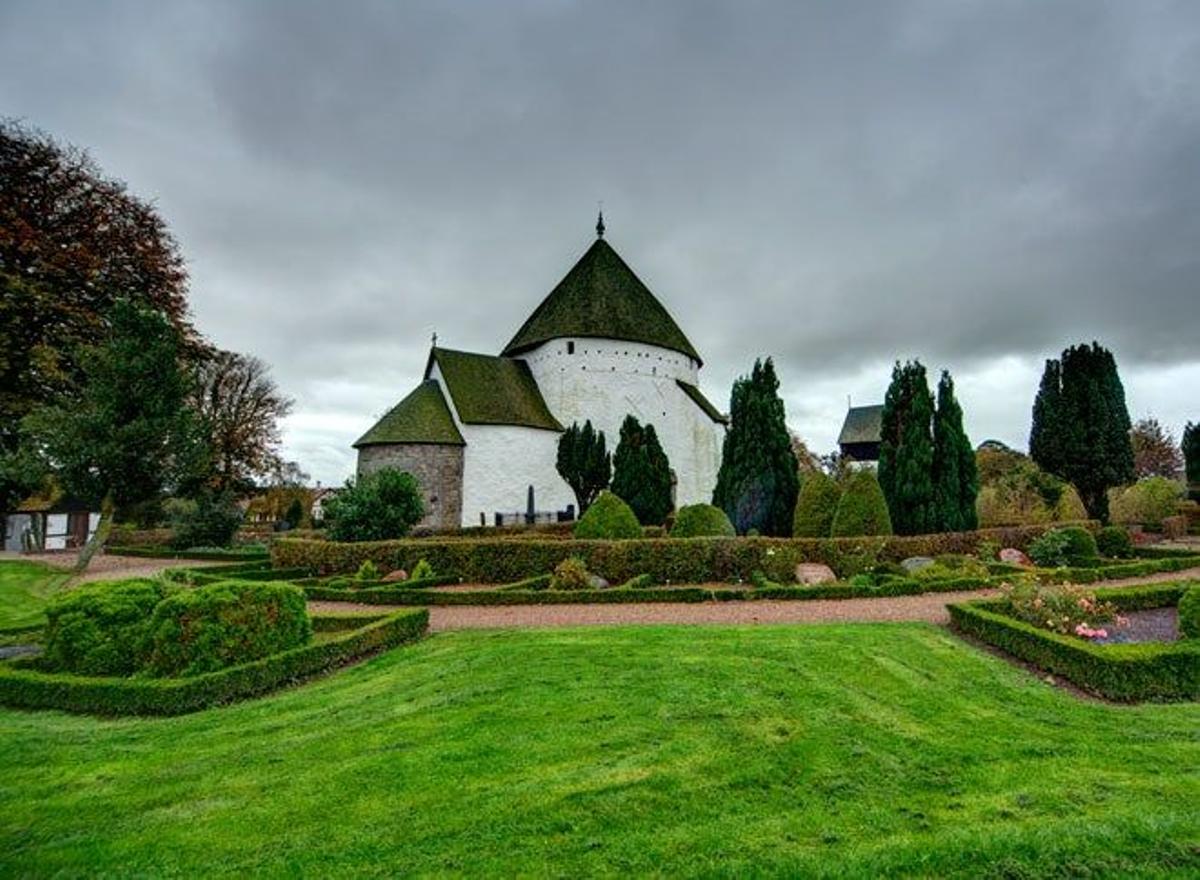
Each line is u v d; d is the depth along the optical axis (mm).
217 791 4672
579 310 39812
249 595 8047
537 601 12891
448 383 35312
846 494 17719
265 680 7535
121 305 21234
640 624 10578
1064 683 7160
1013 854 3684
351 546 17406
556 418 38156
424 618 10328
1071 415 30250
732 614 11414
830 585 12883
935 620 10445
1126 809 4191
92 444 20000
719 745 5246
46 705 7160
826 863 3592
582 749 5195
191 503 33000
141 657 7789
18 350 24516
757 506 20688
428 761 5031
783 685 6789
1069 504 23875
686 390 41344
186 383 22078
